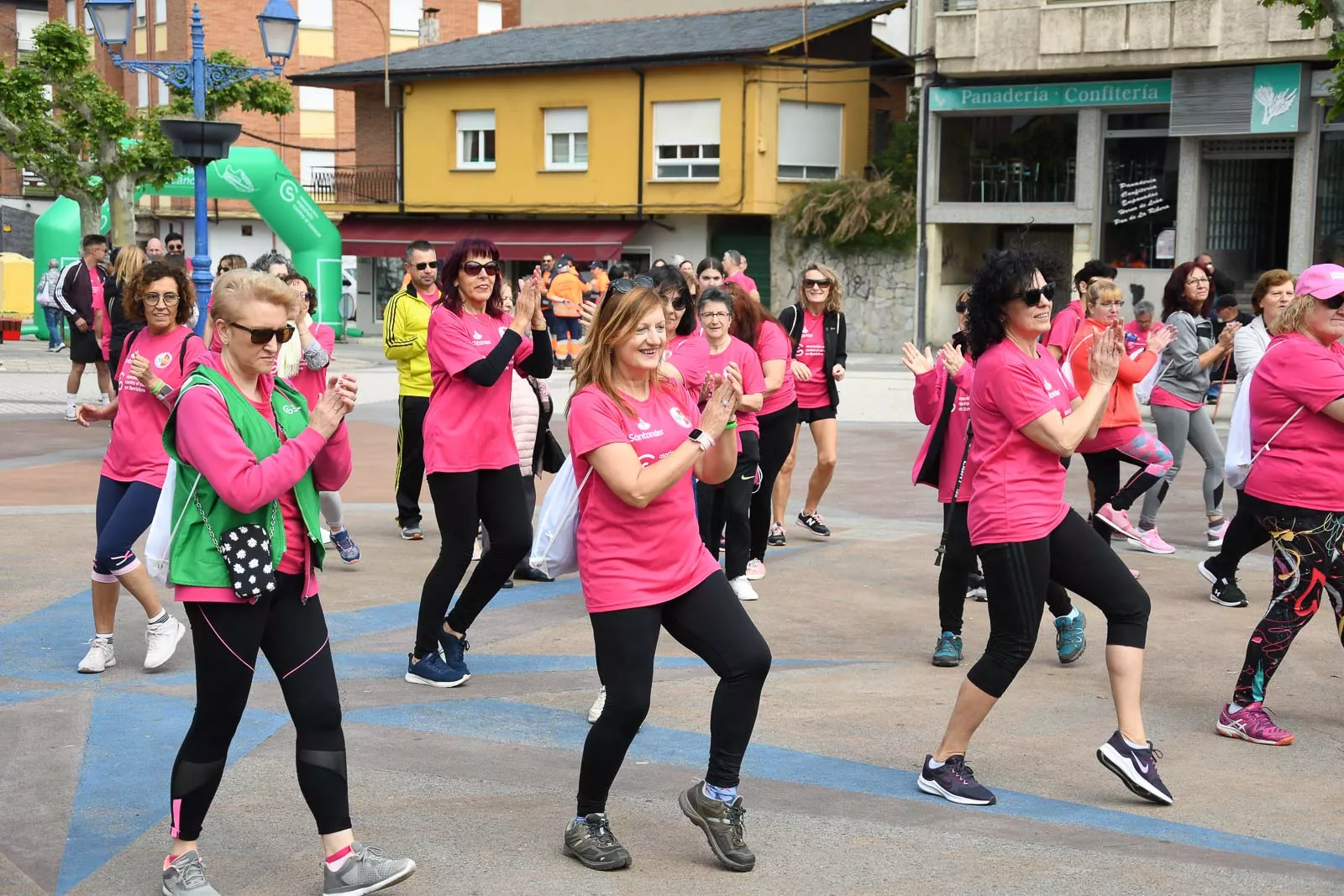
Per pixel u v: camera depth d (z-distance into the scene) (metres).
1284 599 5.84
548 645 7.40
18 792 5.19
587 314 5.38
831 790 5.25
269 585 4.06
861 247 30.42
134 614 7.91
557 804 5.10
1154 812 5.04
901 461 14.49
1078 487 12.61
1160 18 25.64
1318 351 5.79
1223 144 26.22
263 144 45.56
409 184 37.00
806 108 32.91
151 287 6.30
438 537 10.32
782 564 9.48
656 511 4.45
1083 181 27.59
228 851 4.65
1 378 21.69
